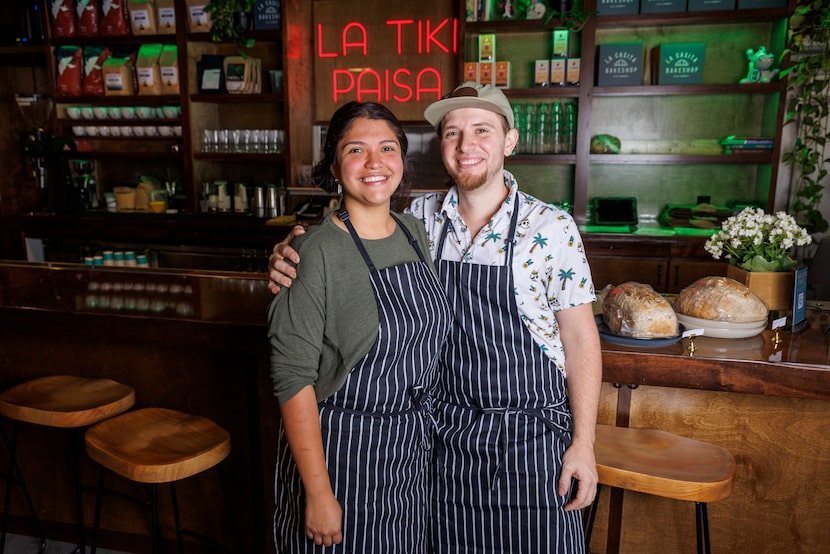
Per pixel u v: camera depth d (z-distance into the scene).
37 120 4.91
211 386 2.12
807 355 1.71
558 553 1.48
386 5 4.56
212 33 4.41
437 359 1.48
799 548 1.88
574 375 1.49
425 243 1.54
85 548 2.29
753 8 3.89
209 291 2.35
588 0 4.01
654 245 4.04
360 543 1.37
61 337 2.12
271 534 2.13
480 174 1.46
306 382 1.29
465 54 4.45
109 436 1.77
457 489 1.54
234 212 4.82
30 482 2.36
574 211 4.30
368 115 1.35
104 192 5.30
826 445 1.81
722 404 1.85
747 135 4.36
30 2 4.79
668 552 1.98
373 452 1.36
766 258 2.11
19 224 4.84
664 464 1.56
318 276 1.30
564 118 4.34
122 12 4.64
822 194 4.23
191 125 4.68
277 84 4.57
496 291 1.47
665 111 4.43
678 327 1.89
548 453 1.48
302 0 4.63
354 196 1.36
